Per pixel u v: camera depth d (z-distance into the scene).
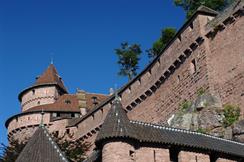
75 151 51.34
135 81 60.19
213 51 47.88
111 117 32.91
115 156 30.92
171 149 33.12
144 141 31.84
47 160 33.62
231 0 52.88
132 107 59.88
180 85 51.53
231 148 34.81
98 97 84.38
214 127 42.69
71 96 82.38
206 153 33.38
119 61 82.38
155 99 55.88
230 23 46.72
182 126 44.72
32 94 87.81
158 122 54.12
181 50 51.94
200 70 48.72
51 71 91.62
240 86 43.78
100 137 31.75
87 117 69.12
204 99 45.78
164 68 54.59
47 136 35.84
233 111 43.28
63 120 73.69
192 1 68.06
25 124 76.38
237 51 45.25
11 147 49.03
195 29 50.22
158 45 74.19
